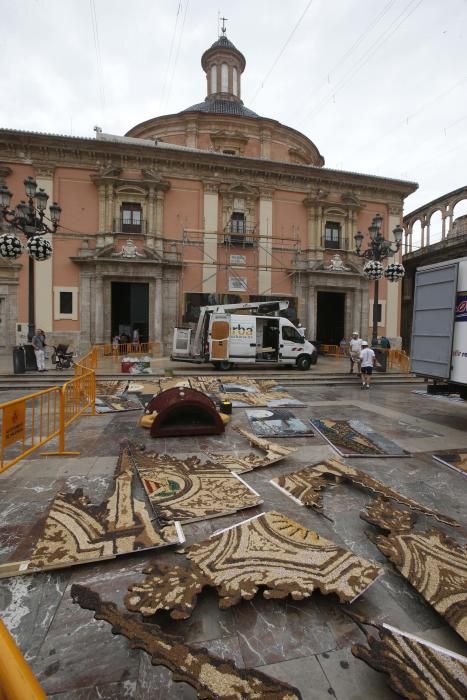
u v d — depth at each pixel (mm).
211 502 3760
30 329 13086
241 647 2119
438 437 6551
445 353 7172
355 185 23688
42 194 12461
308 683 1914
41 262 19781
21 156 19391
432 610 2432
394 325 24688
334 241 23734
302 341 15719
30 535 3230
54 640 2170
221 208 22000
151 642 2004
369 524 3523
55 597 2512
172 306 21250
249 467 4809
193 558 2744
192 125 24281
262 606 2430
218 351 14797
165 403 6734
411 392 11633
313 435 6484
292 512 3730
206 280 21719
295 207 23078
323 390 11875
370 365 12281
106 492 4094
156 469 4598
